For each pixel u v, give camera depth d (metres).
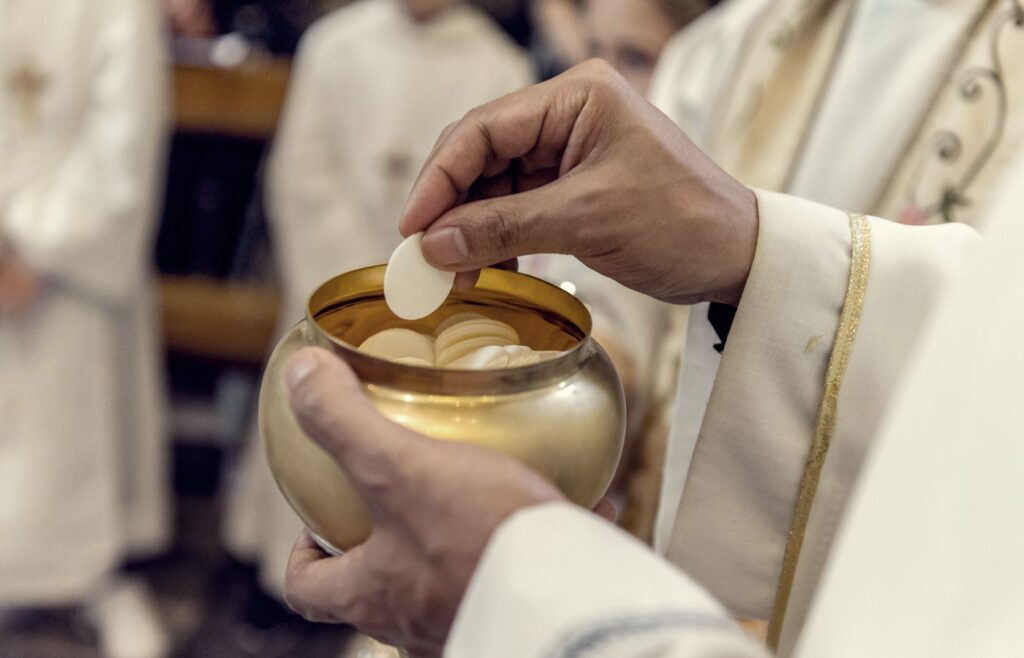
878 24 0.78
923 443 0.28
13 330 1.59
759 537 0.52
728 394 0.50
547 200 0.44
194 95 1.98
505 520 0.34
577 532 0.32
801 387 0.50
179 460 2.29
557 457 0.38
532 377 0.39
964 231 0.52
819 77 0.83
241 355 2.10
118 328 1.75
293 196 1.86
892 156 0.76
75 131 1.60
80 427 1.66
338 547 0.41
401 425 0.36
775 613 0.52
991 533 0.25
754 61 0.89
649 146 0.46
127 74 1.57
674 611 0.30
